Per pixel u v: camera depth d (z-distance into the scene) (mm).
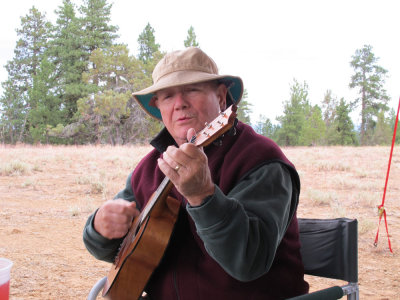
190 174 1273
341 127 60406
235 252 1385
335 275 1826
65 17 57094
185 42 49781
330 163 15852
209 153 1792
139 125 43719
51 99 50438
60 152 21734
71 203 8781
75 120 50031
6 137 54500
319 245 1898
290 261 1701
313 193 9438
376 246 5648
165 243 1708
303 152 23203
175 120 1812
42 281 4238
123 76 48562
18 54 63062
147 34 65188
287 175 1650
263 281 1629
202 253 1723
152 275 1804
